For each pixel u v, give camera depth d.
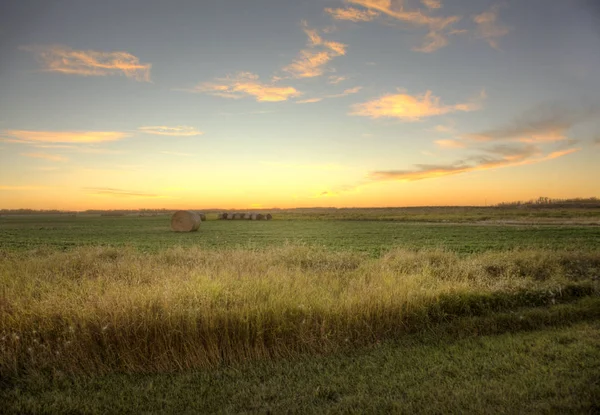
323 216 101.44
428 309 7.94
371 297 7.66
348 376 5.43
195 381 5.34
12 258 14.91
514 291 9.59
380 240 29.77
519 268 12.75
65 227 57.69
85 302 6.90
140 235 38.50
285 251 15.09
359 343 6.69
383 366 5.80
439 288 8.92
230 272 10.54
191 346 5.90
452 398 4.70
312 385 5.14
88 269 12.34
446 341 6.90
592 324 7.79
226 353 6.05
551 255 14.36
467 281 10.28
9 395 4.92
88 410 4.54
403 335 7.17
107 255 15.88
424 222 63.75
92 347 5.85
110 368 5.62
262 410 4.47
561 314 8.35
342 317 6.98
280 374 5.50
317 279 10.27
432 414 4.35
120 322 6.01
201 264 12.62
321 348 6.31
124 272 11.46
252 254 14.67
